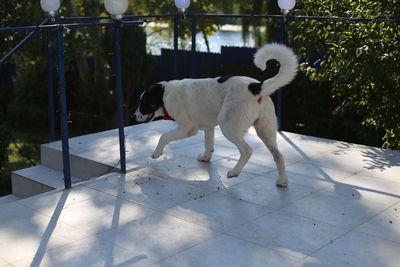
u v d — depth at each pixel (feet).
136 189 12.82
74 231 10.80
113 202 12.10
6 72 38.17
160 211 11.63
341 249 10.11
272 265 9.62
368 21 15.08
